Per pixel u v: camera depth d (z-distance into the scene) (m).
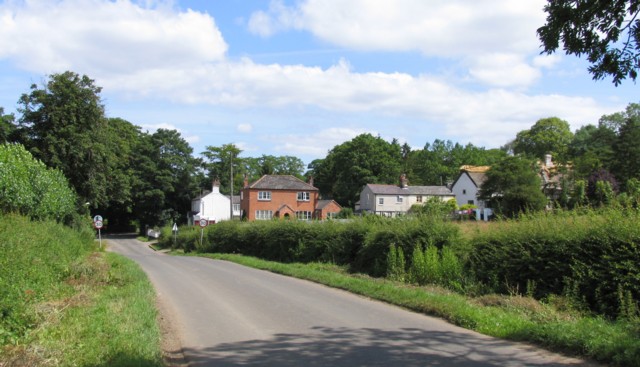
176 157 89.06
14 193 22.27
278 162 124.75
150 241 74.69
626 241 11.02
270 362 7.09
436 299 11.58
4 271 9.83
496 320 9.39
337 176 97.25
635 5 7.33
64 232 24.19
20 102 42.44
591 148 76.25
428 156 117.12
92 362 6.55
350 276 18.94
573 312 10.86
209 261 30.53
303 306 12.00
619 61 7.81
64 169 42.91
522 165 51.97
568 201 43.72
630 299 10.25
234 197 93.81
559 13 7.66
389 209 81.25
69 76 44.03
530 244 13.40
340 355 7.39
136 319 9.38
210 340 8.62
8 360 6.61
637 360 6.53
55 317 9.34
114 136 49.50
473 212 58.56
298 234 28.12
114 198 54.59
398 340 8.33
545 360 7.00
